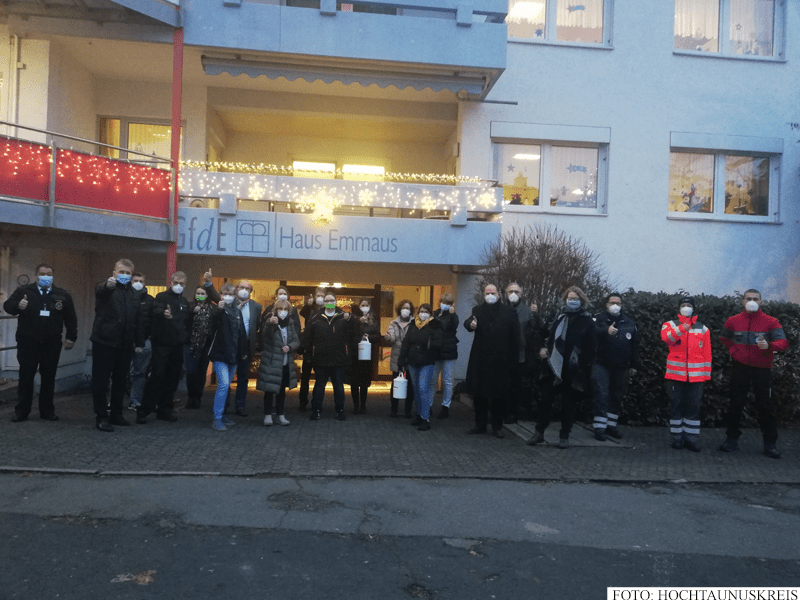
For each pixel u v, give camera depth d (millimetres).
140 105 12719
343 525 4922
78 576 3910
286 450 7117
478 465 6836
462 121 12586
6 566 4004
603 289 10188
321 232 10867
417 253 11023
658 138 12945
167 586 3822
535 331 9070
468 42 11031
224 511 5113
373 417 9773
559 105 12758
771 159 13383
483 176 12609
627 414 9508
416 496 5723
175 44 10367
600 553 4594
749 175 13406
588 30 12969
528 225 12539
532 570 4262
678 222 12977
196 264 12445
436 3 10945
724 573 4340
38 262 10664
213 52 10766
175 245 10359
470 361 8414
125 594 3701
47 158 8852
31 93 10656
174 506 5184
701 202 13273
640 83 12922
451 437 8312
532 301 9914
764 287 13148
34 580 3834
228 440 7492
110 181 9531
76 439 7203
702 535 5035
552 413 9617
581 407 9586
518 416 9516
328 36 10727
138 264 12531
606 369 8453
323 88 12711
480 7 11023
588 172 13008
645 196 12906
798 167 13219
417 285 14000
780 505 5926
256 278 12961
